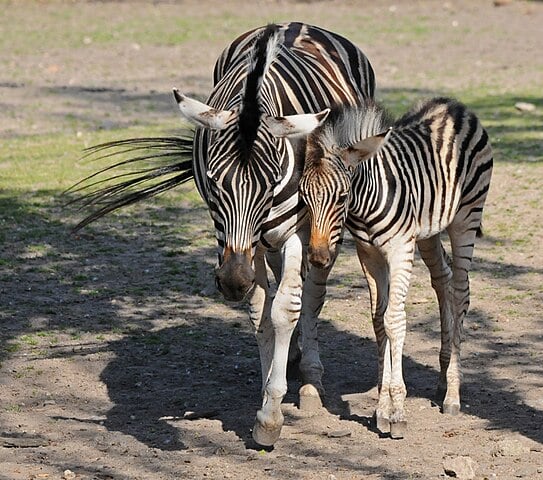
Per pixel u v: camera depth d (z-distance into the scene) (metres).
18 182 18.72
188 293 13.50
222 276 7.88
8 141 22.05
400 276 8.92
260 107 8.03
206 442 8.96
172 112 25.11
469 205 9.91
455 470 8.06
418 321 12.34
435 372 10.79
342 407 9.84
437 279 10.04
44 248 15.24
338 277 14.09
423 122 9.65
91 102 26.34
